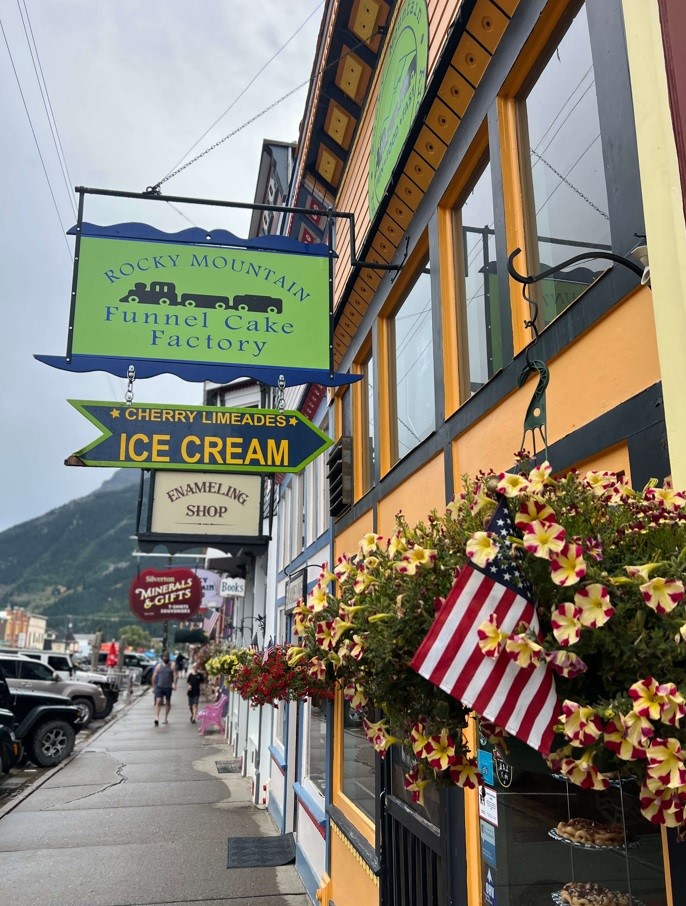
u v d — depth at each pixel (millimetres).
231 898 6344
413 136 4055
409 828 3811
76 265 4418
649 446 2020
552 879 2498
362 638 1843
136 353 4367
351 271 5500
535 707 1402
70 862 7336
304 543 8305
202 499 8203
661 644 1326
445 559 1753
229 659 9203
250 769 12109
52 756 13312
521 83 3242
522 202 3168
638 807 2115
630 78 2205
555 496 1558
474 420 3328
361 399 6020
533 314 2930
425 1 4273
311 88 6188
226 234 4633
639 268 2113
